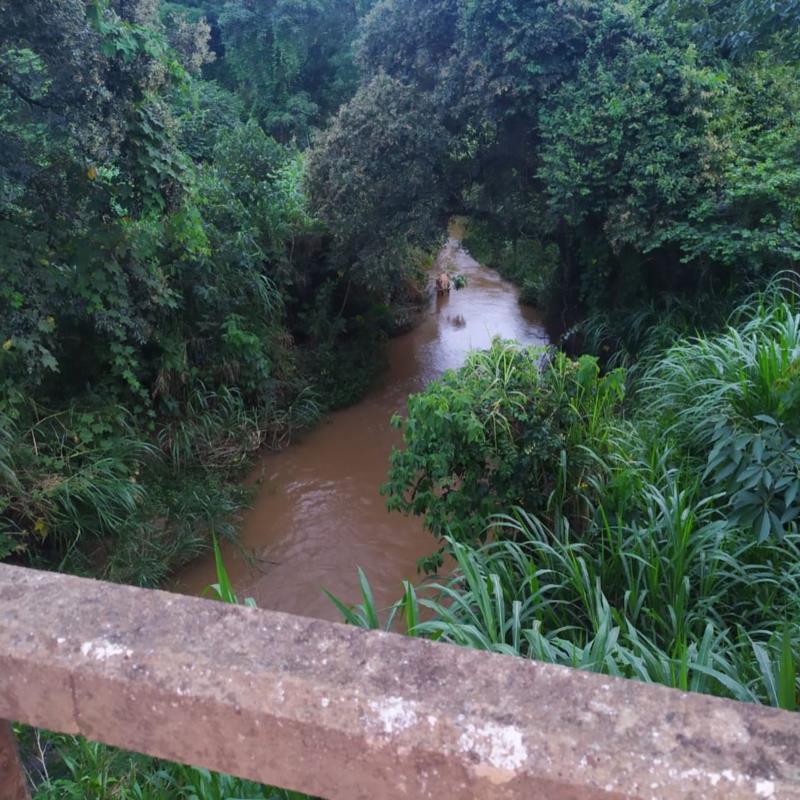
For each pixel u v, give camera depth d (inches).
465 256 674.8
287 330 347.6
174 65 199.2
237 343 279.6
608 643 89.9
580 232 305.0
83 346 237.5
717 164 241.1
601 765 29.0
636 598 119.5
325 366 345.4
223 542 226.4
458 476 169.6
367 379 358.9
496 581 108.5
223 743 34.0
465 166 333.4
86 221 213.0
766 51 252.1
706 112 248.8
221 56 706.2
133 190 210.5
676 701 32.1
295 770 33.3
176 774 101.5
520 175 329.1
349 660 34.8
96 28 177.6
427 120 310.7
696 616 113.6
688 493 138.6
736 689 79.6
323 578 211.5
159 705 34.2
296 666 34.4
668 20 251.4
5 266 183.0
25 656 36.1
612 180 262.4
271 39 652.1
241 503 245.8
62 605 39.4
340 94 673.6
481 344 434.6
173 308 261.6
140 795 97.4
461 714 31.4
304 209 369.7
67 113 183.3
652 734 30.3
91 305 208.5
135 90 197.3
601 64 270.4
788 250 216.7
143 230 226.1
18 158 184.9
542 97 284.4
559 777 28.8
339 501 255.4
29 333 191.9
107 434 223.6
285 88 662.5
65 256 209.6
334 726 31.5
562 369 169.9
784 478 123.1
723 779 28.3
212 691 33.4
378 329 414.3
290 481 270.8
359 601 200.2
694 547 125.4
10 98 182.5
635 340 277.1
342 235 334.3
